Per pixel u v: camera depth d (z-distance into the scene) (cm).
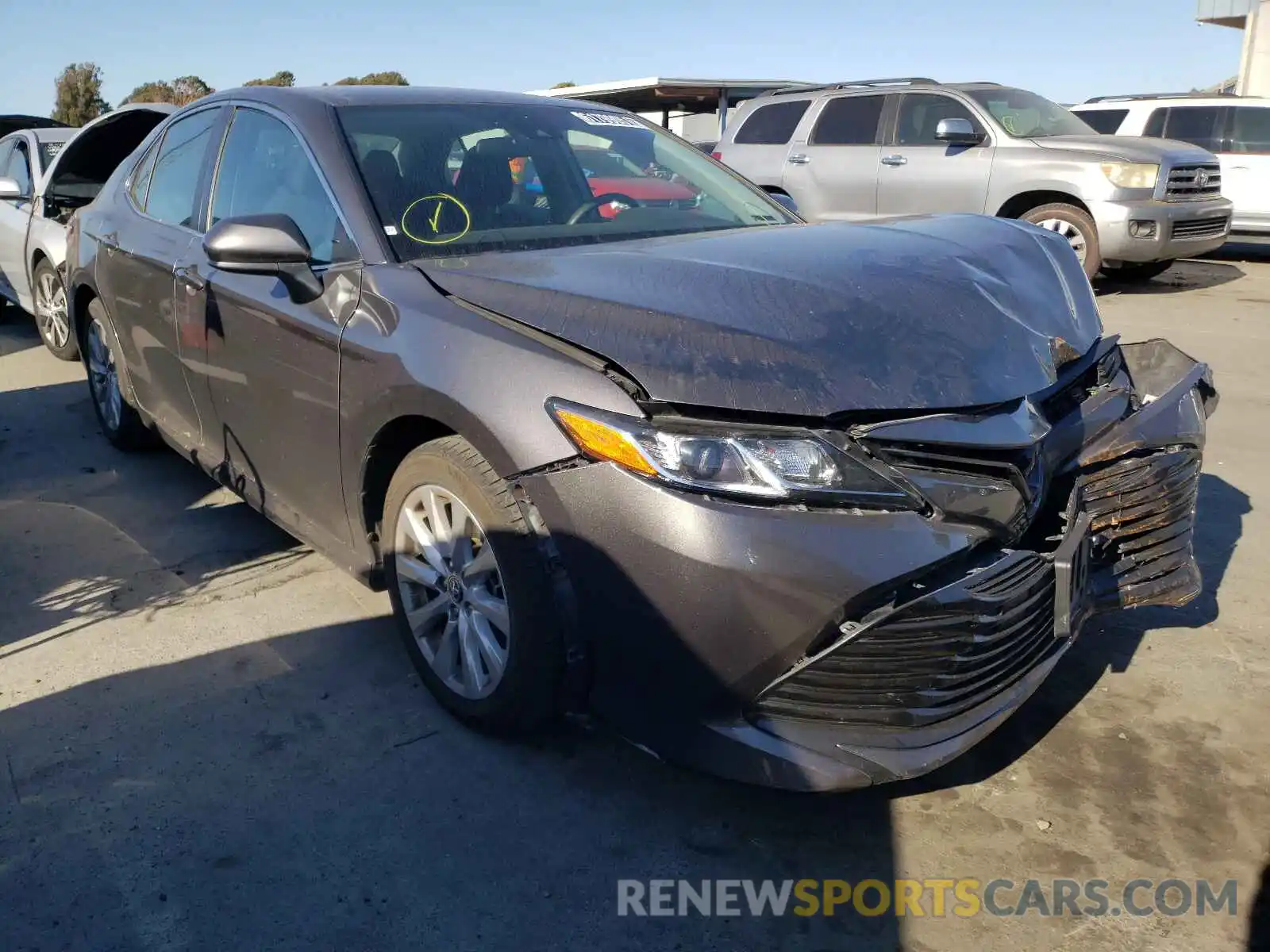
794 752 227
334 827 252
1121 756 279
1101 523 283
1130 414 298
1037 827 253
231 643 337
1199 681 314
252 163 366
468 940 220
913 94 1024
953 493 230
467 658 280
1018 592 236
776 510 219
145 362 432
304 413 315
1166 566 297
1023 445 241
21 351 754
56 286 684
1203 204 966
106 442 539
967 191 992
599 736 288
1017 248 316
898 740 231
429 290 279
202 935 220
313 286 306
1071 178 947
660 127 425
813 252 287
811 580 216
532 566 250
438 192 323
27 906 227
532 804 261
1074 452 277
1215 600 364
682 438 222
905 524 222
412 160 330
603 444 229
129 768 273
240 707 301
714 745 233
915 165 1013
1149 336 805
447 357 260
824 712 230
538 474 239
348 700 305
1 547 411
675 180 381
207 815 256
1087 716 297
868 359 235
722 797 264
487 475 255
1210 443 535
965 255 298
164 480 484
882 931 223
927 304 259
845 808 260
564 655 254
